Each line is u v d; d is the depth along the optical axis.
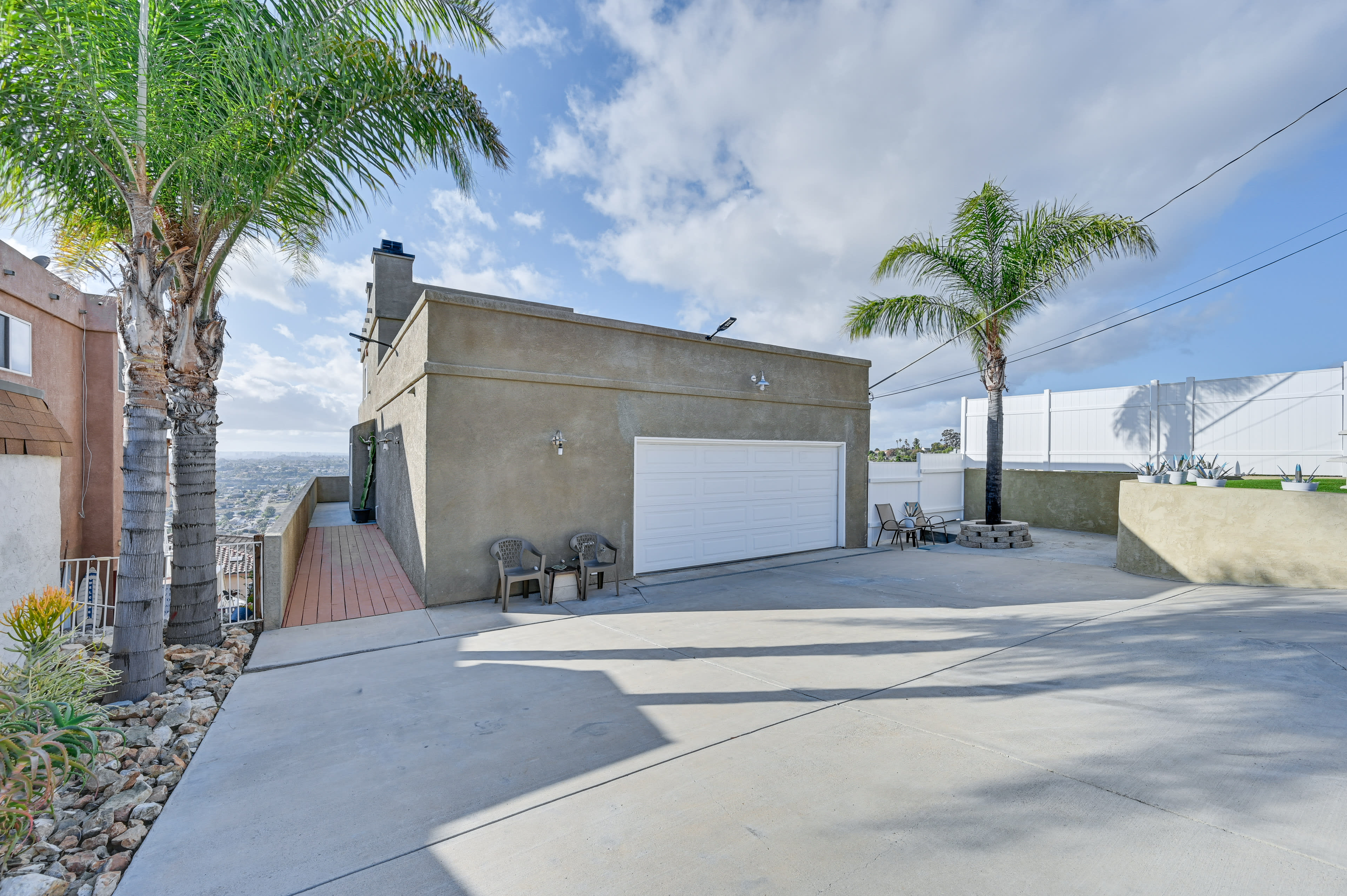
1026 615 6.66
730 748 3.48
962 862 2.35
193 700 4.34
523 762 3.35
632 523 8.77
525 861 2.44
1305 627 5.66
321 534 12.66
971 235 11.68
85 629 5.99
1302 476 7.80
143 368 4.41
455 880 2.33
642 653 5.39
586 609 7.03
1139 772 3.07
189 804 2.95
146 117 4.23
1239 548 7.99
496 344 7.52
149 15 4.17
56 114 4.13
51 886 2.26
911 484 15.07
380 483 13.49
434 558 7.03
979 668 4.90
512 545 7.45
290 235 6.34
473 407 7.29
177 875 2.38
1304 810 2.66
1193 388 14.29
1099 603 7.21
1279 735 3.45
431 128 5.77
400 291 14.43
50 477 5.25
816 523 11.44
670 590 8.05
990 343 12.19
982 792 2.91
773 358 10.62
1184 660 4.87
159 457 4.50
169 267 4.56
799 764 3.26
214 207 5.16
